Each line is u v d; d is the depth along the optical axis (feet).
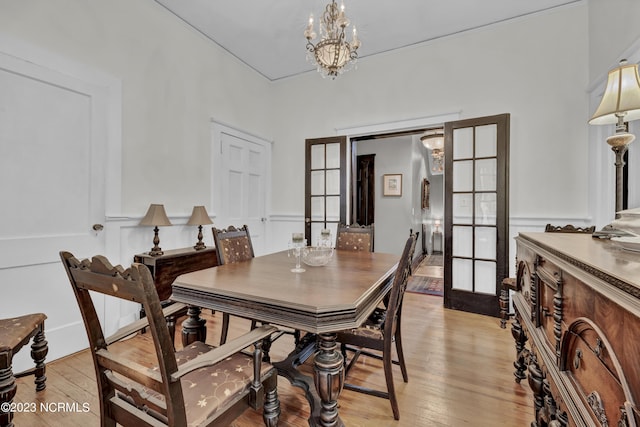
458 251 10.51
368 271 5.69
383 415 4.99
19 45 6.36
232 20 10.21
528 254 4.35
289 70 13.89
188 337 5.09
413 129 11.78
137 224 8.68
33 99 6.62
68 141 7.21
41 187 6.76
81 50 7.43
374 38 11.19
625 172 7.72
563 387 2.65
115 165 8.16
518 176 9.95
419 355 7.02
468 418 4.88
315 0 9.17
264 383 3.77
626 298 1.75
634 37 6.72
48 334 6.81
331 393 3.93
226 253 6.79
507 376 6.11
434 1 9.21
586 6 9.10
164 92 9.59
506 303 8.55
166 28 9.65
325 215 13.44
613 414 1.92
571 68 9.29
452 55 10.95
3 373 4.18
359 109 12.76
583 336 2.43
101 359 3.29
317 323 3.65
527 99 9.84
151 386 2.87
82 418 4.91
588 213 9.05
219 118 11.79
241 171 13.01
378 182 18.89
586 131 9.11
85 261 3.00
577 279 2.48
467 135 10.44
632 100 4.55
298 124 14.26
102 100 7.87
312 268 5.97
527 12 9.71
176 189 10.01
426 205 23.41
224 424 3.26
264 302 4.02
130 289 2.66
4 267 6.22
